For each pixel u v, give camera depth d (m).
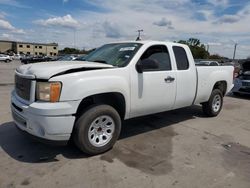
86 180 3.15
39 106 3.30
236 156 4.06
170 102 4.92
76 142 3.68
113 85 3.81
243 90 10.18
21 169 3.37
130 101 4.17
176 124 5.72
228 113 7.13
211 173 3.46
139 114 4.47
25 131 3.62
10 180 3.09
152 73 4.45
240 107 8.18
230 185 3.18
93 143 3.77
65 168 3.43
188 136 4.93
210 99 6.23
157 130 5.22
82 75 3.52
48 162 3.59
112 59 4.39
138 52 4.32
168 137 4.82
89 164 3.57
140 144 4.39
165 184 3.14
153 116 6.30
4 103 7.18
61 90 3.35
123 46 4.70
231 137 4.99
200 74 5.61
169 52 4.89
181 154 4.04
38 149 4.00
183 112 6.88
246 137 5.04
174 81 4.88
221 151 4.24
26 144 4.17
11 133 4.64
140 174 3.35
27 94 3.52
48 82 3.32
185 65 5.23
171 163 3.70
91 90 3.55
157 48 4.69
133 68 4.16
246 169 3.61
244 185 3.19
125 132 5.01
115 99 4.18
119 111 4.30
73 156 3.80
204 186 3.13
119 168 3.49
